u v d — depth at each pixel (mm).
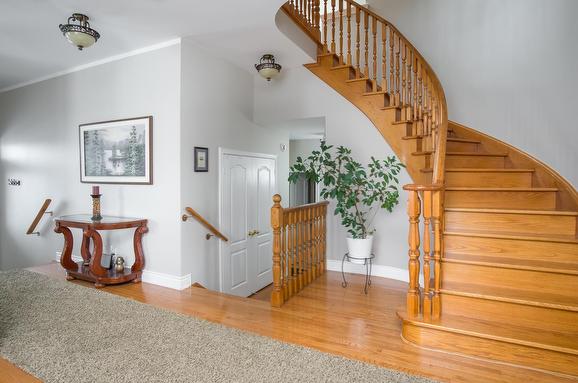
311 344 2322
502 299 2207
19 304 2973
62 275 3926
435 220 2324
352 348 2266
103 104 4074
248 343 2303
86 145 4250
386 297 3320
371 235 3750
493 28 3914
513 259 2521
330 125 4223
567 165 3383
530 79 3654
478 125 4035
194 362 2055
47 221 4867
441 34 4270
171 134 3521
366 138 4023
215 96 3953
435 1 4301
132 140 3797
